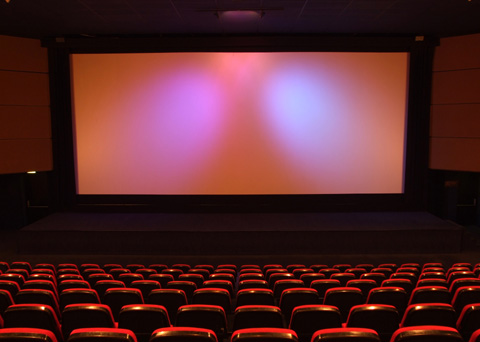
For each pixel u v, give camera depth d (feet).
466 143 32.55
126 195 34.12
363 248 28.76
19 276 16.31
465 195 36.86
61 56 33.19
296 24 29.60
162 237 28.66
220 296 13.14
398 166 33.81
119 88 33.22
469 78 32.09
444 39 32.78
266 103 33.24
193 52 32.91
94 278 17.07
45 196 36.91
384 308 10.39
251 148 33.60
